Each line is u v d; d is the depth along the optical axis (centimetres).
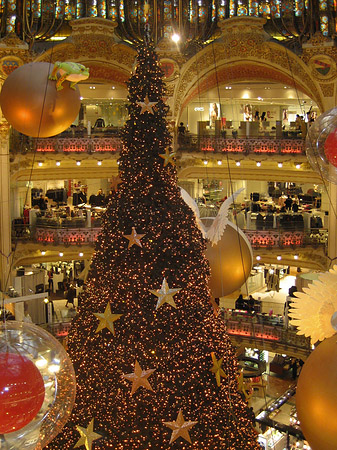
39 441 363
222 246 743
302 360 1888
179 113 2205
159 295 673
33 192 2689
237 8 2055
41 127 516
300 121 2258
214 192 2780
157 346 701
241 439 732
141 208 714
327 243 2158
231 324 1936
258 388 1819
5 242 2119
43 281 2027
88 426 657
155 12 1978
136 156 725
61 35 2059
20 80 501
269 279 2541
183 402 704
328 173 430
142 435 703
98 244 739
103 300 720
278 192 2914
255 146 2227
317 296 416
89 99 2692
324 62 1959
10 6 1853
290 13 2058
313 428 392
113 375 707
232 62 2139
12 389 338
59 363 361
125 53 2102
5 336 356
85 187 2912
